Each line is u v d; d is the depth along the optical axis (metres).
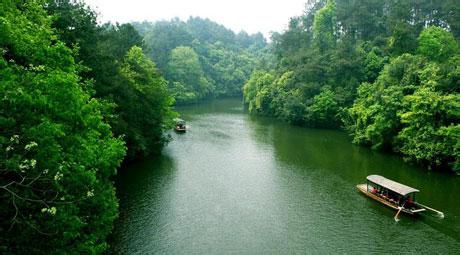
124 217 35.53
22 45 20.17
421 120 53.38
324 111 85.19
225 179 47.69
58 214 17.06
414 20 100.50
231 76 172.38
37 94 16.73
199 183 45.84
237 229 34.00
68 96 18.88
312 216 37.03
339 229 34.31
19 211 16.09
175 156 58.25
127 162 53.09
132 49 68.06
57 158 16.88
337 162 56.41
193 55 148.88
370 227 34.75
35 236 17.05
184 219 35.66
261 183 46.38
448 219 36.38
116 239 31.41
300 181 47.34
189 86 141.00
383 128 60.50
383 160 57.75
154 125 58.97
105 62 46.84
